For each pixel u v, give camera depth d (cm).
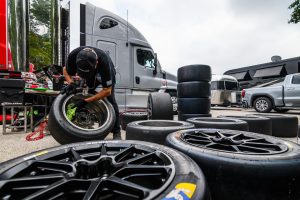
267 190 89
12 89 318
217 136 153
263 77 1555
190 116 331
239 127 194
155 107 334
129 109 506
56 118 188
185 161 87
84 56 206
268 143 134
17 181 72
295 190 91
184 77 339
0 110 383
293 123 304
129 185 70
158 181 82
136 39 524
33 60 1180
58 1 538
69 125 190
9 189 71
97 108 242
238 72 1773
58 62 538
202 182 71
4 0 408
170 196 62
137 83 523
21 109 381
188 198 62
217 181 97
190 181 70
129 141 119
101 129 205
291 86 743
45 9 1257
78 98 229
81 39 452
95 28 464
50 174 82
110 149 116
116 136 247
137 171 83
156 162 100
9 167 83
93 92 245
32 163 89
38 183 75
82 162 86
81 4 453
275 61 1501
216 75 1290
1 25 403
